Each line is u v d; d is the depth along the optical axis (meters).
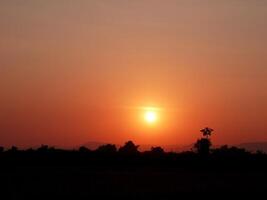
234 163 116.06
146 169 105.25
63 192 56.84
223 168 109.75
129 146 132.75
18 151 118.38
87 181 71.56
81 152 122.44
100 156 120.62
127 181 73.81
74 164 110.88
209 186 67.69
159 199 53.72
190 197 55.75
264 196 57.75
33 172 82.81
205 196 56.75
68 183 67.81
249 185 69.69
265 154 125.12
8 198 51.16
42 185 63.59
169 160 120.38
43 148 122.81
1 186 60.38
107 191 59.59
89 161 115.50
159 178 80.56
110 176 82.12
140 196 55.56
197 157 121.06
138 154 125.62
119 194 56.88
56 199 51.34
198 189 63.31
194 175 87.94
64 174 81.69
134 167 109.38
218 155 122.44
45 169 92.44
